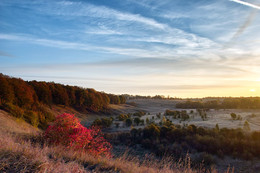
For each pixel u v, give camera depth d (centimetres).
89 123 6219
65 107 7631
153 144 3102
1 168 347
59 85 7719
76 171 404
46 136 903
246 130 4172
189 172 559
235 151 2773
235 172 2222
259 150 2678
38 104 5359
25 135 1021
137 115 9375
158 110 13125
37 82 6669
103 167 493
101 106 9594
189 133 3412
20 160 393
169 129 3572
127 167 516
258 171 2198
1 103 3200
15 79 5031
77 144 838
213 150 2817
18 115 2989
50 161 439
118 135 3578
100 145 887
